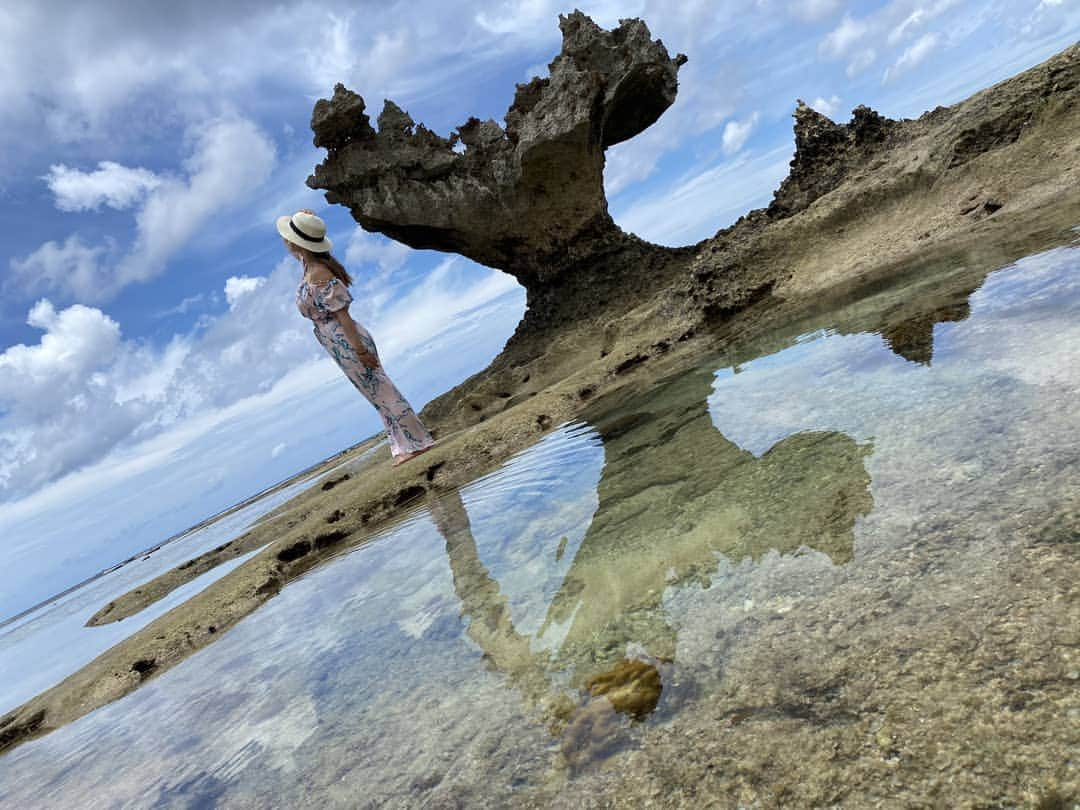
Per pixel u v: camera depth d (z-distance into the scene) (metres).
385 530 7.25
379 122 22.58
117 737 4.19
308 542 8.12
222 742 3.28
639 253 22.56
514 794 1.91
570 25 21.88
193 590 10.23
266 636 5.05
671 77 23.16
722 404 5.44
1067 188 7.43
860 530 2.49
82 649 9.80
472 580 4.10
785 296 10.07
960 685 1.57
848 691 1.72
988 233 7.36
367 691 3.16
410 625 3.83
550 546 4.04
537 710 2.32
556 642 2.78
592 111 20.95
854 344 5.34
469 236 23.47
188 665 5.36
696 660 2.19
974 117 9.77
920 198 10.02
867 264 9.27
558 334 21.72
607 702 2.17
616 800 1.70
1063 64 9.09
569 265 23.11
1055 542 1.90
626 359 10.74
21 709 6.29
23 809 3.44
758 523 2.98
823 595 2.21
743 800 1.52
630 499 4.19
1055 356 3.19
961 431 2.90
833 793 1.43
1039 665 1.52
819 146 14.00
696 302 11.45
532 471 6.49
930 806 1.30
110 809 2.97
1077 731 1.32
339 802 2.27
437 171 22.44
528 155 21.08
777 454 3.72
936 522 2.30
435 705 2.71
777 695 1.83
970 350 3.87
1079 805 1.16
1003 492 2.28
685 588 2.72
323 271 6.98
